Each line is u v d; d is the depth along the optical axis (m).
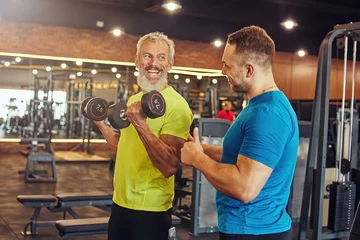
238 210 1.62
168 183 2.08
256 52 1.61
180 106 2.02
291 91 11.52
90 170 8.98
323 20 8.20
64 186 7.16
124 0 7.93
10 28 9.42
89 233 3.53
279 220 1.65
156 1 7.55
